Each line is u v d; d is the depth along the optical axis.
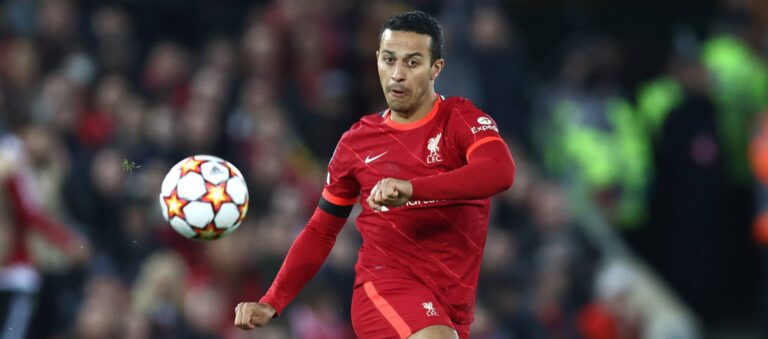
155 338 32.62
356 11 44.44
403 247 17.97
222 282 34.50
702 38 51.75
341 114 42.34
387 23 17.56
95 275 33.28
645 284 42.59
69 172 34.91
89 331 31.64
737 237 48.12
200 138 37.66
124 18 41.97
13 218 30.34
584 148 44.56
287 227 35.97
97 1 42.47
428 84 17.72
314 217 18.77
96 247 34.09
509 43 44.81
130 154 36.28
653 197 46.25
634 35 52.09
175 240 34.56
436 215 17.80
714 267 46.19
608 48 47.91
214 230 18.19
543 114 45.06
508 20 52.31
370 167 17.94
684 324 42.25
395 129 17.91
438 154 17.58
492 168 16.42
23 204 30.33
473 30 43.47
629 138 45.50
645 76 51.12
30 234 30.75
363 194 18.16
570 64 46.09
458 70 42.84
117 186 35.19
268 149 38.09
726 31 47.81
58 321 32.31
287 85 41.56
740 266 48.22
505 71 43.53
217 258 34.47
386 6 43.66
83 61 38.81
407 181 15.77
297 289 18.61
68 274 32.91
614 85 47.97
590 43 47.94
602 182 44.50
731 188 47.59
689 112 45.25
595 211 43.75
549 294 38.91
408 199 15.73
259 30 41.69
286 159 38.53
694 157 45.12
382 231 18.08
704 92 45.41
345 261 36.12
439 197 15.98
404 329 17.36
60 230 30.97
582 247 42.19
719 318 47.31
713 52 47.12
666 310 42.28
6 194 30.03
